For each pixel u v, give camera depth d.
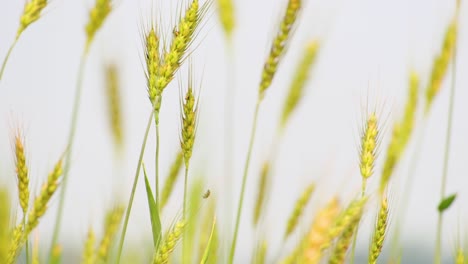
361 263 1.23
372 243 1.24
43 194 1.19
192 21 1.27
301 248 1.09
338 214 1.11
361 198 1.13
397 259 1.35
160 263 1.19
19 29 1.21
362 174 1.26
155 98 1.24
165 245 1.20
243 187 1.34
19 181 1.20
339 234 1.10
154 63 1.25
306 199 1.31
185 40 1.26
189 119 1.26
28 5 1.21
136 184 1.22
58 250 1.22
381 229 1.24
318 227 1.06
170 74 1.25
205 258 1.26
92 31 1.28
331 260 1.11
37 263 1.21
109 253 1.32
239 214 1.34
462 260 1.36
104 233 1.32
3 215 1.12
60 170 1.20
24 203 1.20
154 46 1.26
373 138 1.27
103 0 1.29
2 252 1.13
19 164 1.20
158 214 1.24
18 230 1.20
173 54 1.25
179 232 1.20
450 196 1.37
